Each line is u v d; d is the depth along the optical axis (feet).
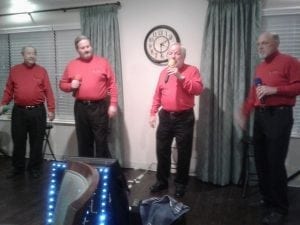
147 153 14.02
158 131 11.14
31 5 15.06
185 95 10.49
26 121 12.94
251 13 11.33
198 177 12.75
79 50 11.52
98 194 5.41
